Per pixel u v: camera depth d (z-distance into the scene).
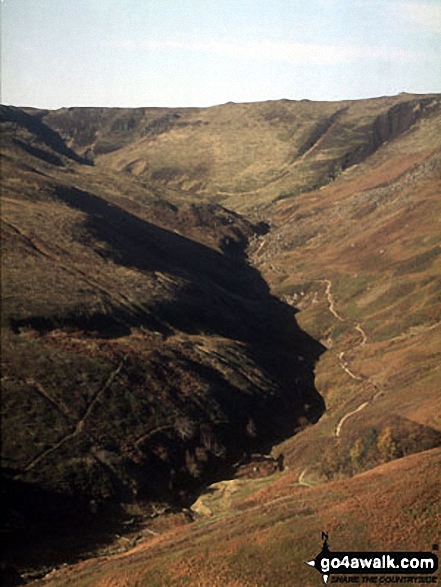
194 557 40.91
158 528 55.22
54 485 55.50
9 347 69.88
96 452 61.28
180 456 67.19
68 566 47.62
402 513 39.50
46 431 60.88
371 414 69.00
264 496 57.22
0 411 60.66
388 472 46.69
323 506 43.12
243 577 37.84
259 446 76.19
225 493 62.81
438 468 43.72
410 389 72.56
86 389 68.50
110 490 58.09
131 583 40.28
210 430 72.31
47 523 52.22
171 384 76.19
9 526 50.06
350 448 60.47
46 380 67.00
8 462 56.03
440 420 57.22
